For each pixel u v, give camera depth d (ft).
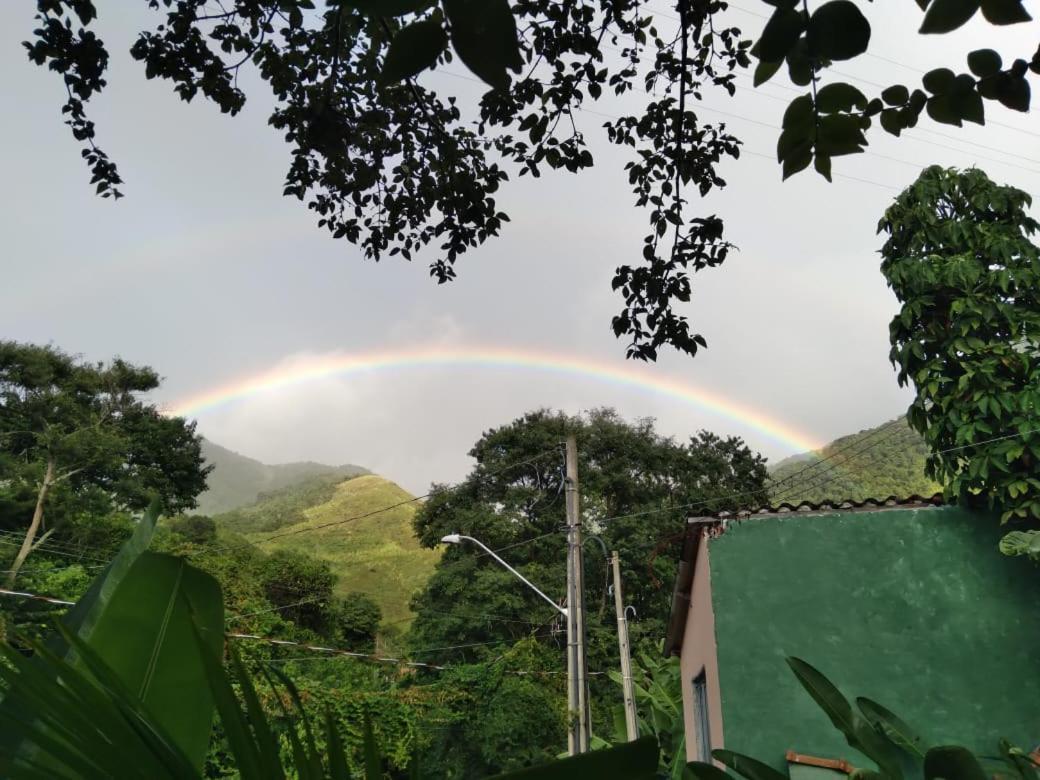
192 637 4.70
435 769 60.34
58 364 106.01
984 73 7.40
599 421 101.09
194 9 18.07
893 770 20.17
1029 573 24.40
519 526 91.15
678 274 20.25
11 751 4.07
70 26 17.19
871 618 24.67
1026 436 23.71
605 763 3.24
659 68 18.60
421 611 86.02
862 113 7.70
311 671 61.05
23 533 85.25
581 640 39.91
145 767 3.42
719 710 24.95
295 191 20.95
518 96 18.63
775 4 6.20
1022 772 20.38
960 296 26.30
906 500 26.53
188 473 114.21
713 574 25.94
